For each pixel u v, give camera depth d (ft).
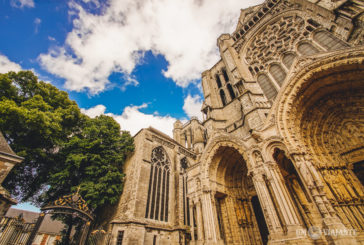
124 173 95.25
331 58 41.01
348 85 43.14
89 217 40.37
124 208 75.87
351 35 52.75
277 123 45.73
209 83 125.39
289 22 87.40
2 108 53.36
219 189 56.24
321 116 47.80
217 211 55.16
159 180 92.73
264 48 94.12
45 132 63.77
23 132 61.31
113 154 91.91
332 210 32.19
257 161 46.06
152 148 99.35
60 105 84.07
